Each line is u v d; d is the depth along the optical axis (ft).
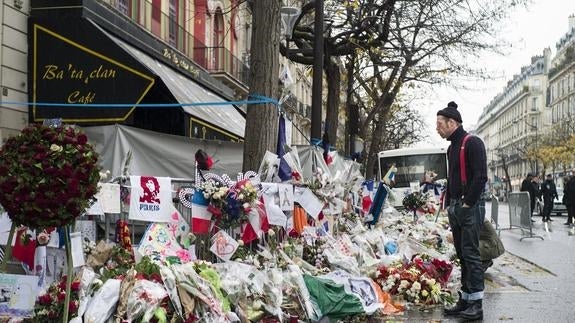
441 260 28.30
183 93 42.83
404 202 46.44
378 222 35.94
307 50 53.62
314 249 25.17
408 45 60.54
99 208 16.56
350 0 50.42
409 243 31.81
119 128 33.06
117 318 14.46
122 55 37.47
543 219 83.56
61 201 12.42
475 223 21.70
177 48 62.59
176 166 34.35
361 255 27.43
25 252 15.83
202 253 20.24
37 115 37.99
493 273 33.81
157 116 43.50
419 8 55.62
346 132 73.46
